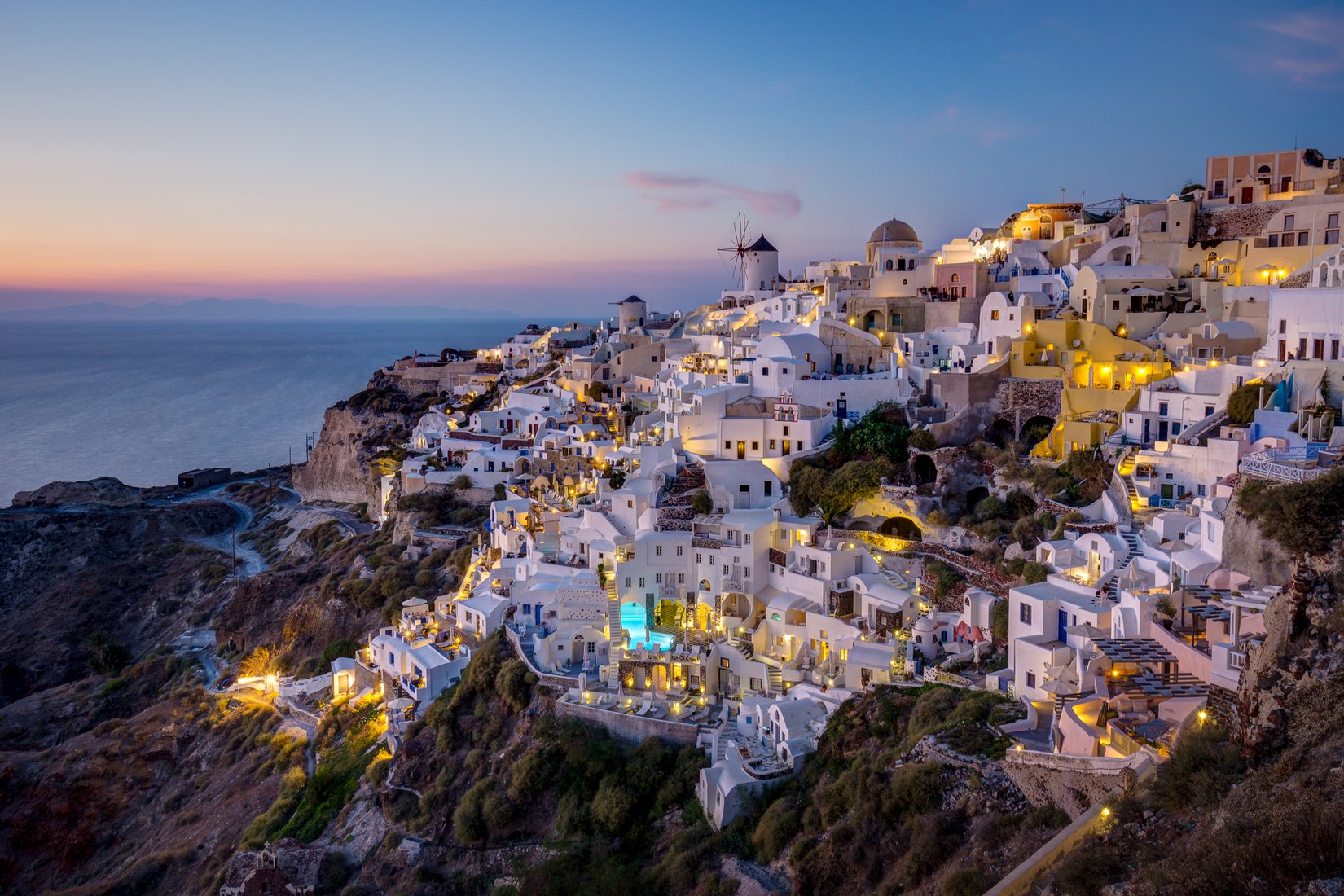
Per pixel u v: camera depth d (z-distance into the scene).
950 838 44.41
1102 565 63.91
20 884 96.19
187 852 86.62
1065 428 83.06
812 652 76.06
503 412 150.62
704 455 100.88
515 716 79.56
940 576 75.56
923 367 105.06
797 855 54.31
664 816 67.94
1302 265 95.44
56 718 122.81
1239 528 46.53
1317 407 62.84
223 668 127.50
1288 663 32.09
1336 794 26.22
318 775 86.94
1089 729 42.44
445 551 122.69
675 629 83.94
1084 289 101.25
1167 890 26.58
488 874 69.81
